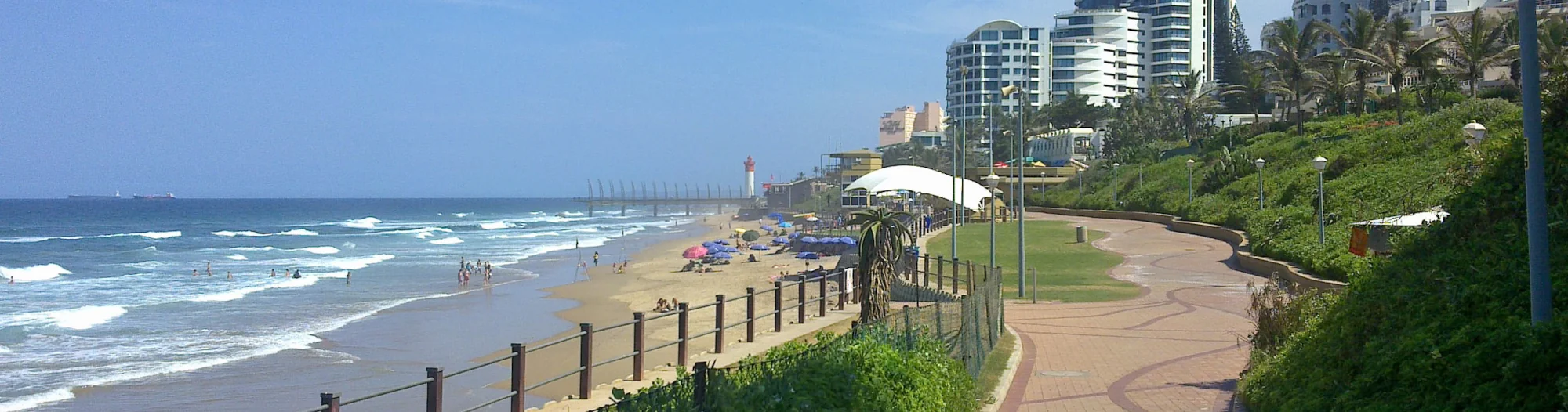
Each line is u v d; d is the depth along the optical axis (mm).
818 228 76750
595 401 11938
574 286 46375
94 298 42500
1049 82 148125
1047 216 70062
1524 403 7109
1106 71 152500
